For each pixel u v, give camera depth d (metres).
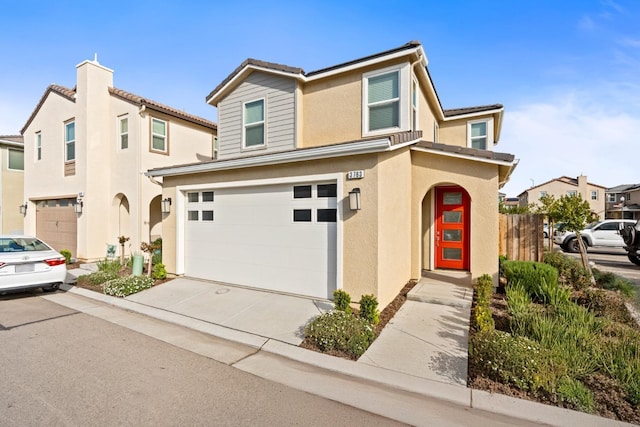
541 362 3.49
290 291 6.82
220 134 10.27
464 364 4.08
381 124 7.80
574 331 4.30
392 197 6.37
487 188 7.27
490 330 4.30
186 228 8.78
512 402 3.23
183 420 2.99
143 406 3.21
